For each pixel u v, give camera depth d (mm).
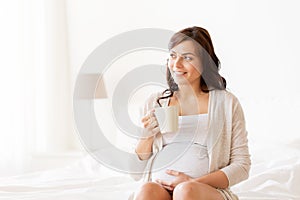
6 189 2219
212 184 1713
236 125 1833
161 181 1707
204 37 1854
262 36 3387
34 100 3826
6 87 3660
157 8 3723
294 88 3293
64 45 4020
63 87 4027
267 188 2203
